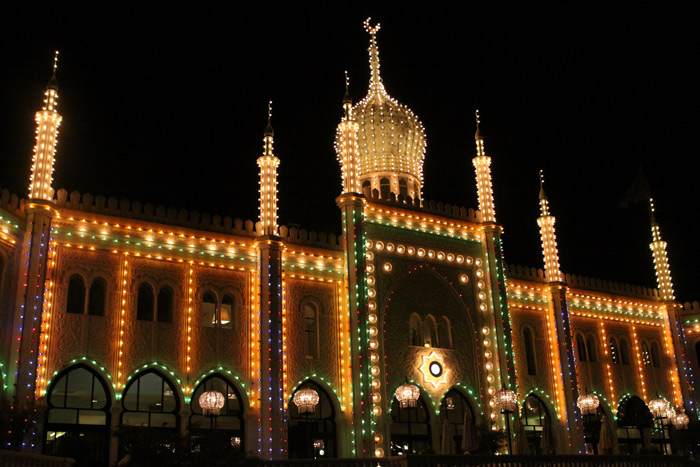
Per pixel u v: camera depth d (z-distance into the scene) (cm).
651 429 4141
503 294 3656
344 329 3281
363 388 3130
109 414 2725
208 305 3058
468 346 3556
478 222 3775
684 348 4381
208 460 1983
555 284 3953
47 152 2773
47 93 2852
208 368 2956
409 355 3366
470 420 2933
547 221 4094
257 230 3209
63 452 2598
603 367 4106
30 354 2517
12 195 2666
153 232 2984
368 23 4366
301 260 3272
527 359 3819
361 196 3391
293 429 3069
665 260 4525
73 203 2850
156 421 2822
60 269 2764
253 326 3086
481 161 3884
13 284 2609
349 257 3312
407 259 3500
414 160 4031
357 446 3070
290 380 3092
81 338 2736
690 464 2886
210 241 3097
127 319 2847
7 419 2384
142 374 2841
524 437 3120
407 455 2228
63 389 2680
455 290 3600
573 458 2583
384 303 3359
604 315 4225
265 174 3272
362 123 3978
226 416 2955
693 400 4291
